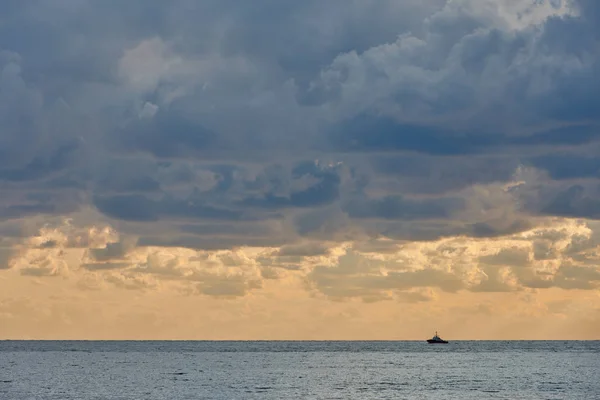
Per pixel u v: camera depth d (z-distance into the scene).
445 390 182.38
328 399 165.12
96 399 165.62
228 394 175.12
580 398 165.12
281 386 193.62
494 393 175.00
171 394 175.00
